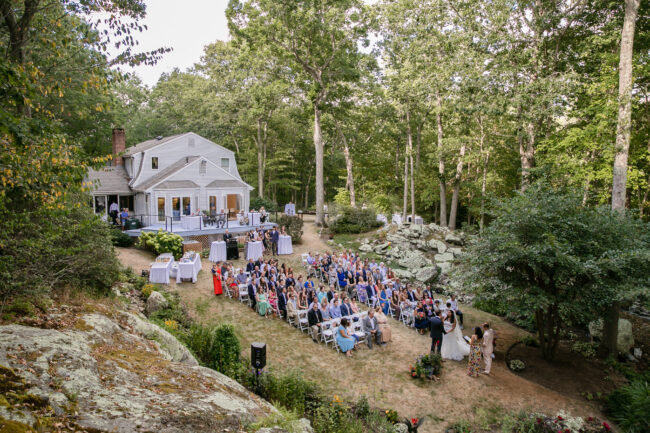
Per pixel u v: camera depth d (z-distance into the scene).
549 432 8.81
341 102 31.36
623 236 12.09
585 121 19.59
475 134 27.66
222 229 23.47
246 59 29.52
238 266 19.22
